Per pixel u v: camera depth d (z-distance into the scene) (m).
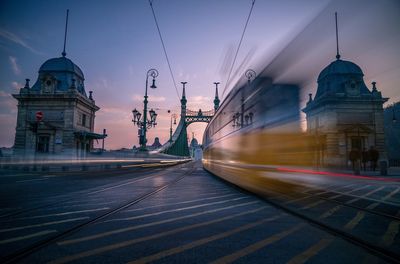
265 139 6.74
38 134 33.97
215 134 12.59
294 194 7.98
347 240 3.70
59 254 3.14
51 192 8.66
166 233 4.04
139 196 7.86
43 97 34.31
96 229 4.24
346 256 3.11
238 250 3.30
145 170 24.58
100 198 7.44
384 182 11.26
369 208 6.18
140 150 26.84
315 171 5.33
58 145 33.62
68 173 18.78
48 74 35.16
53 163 25.14
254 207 6.23
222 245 3.49
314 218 5.05
